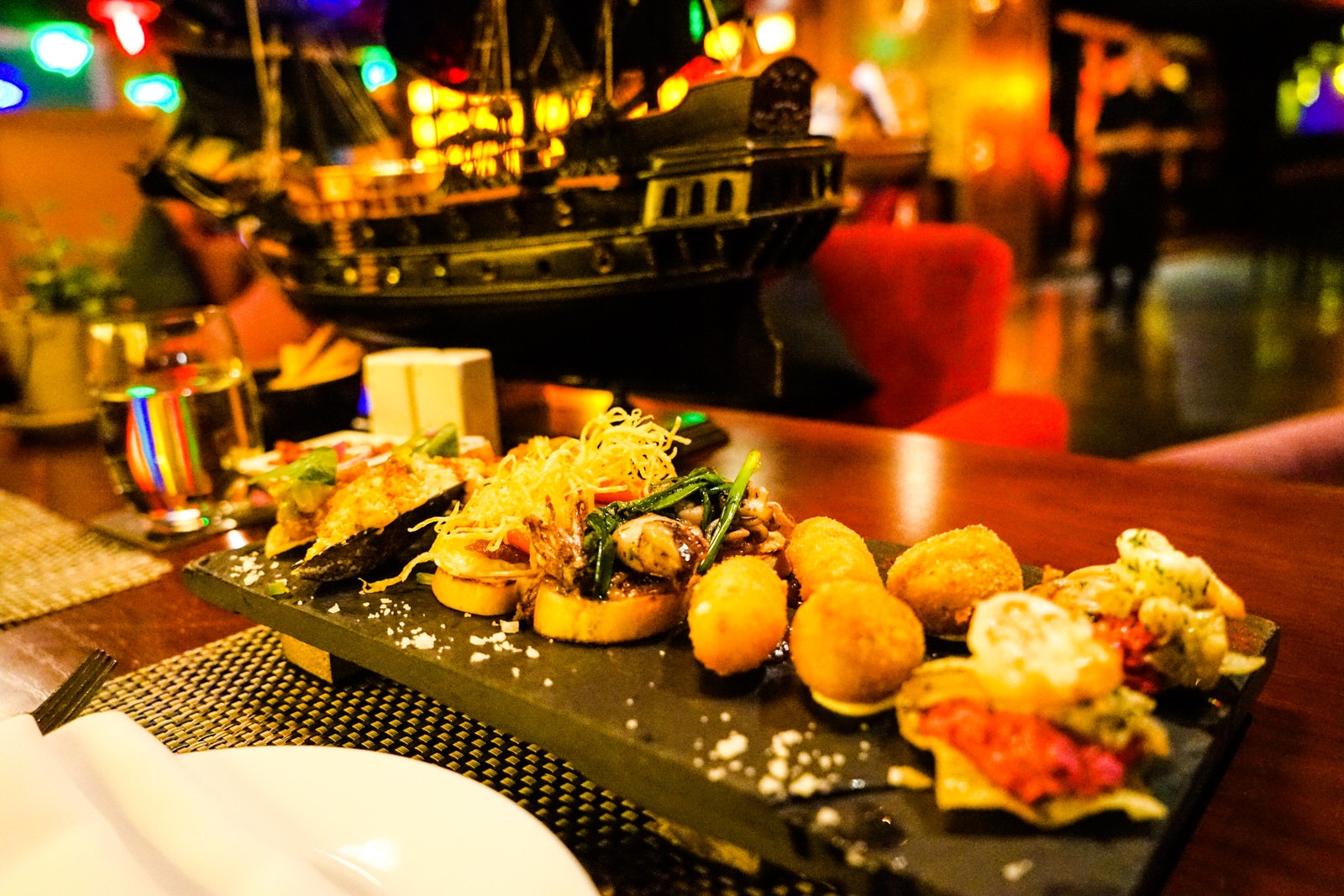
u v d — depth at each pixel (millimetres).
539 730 299
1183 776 252
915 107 3684
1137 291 3439
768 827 247
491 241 602
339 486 451
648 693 302
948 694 252
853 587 278
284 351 812
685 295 563
